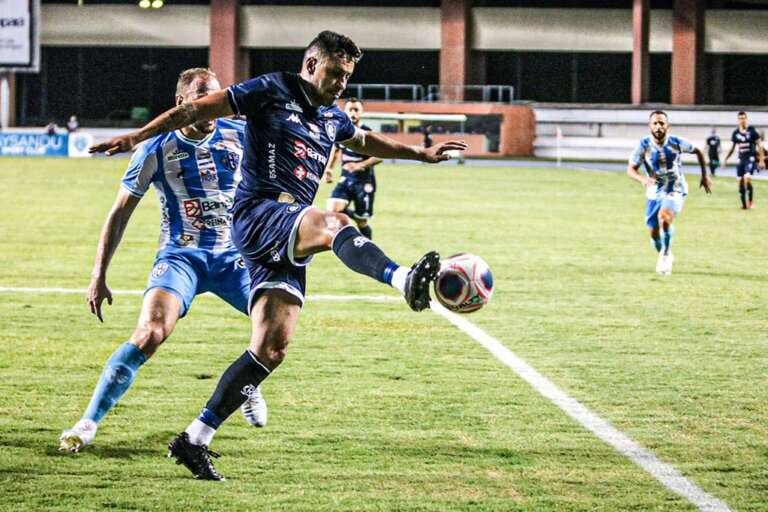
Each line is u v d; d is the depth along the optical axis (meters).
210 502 8.75
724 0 103.75
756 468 9.84
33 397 12.28
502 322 17.80
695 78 101.12
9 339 15.84
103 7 107.31
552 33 104.81
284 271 9.47
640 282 22.88
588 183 59.53
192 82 10.36
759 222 37.78
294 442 10.56
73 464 9.73
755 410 12.03
